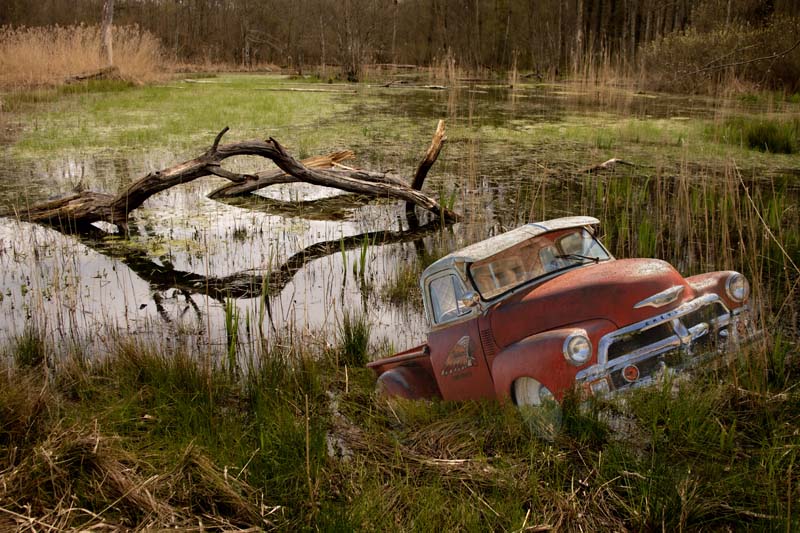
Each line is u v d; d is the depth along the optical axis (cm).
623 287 457
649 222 994
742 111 2281
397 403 525
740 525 363
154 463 459
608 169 1462
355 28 4862
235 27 7269
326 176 1220
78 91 3278
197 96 3145
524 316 484
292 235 1138
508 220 1138
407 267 942
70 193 1321
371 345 696
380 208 1320
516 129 2105
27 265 975
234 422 520
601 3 5628
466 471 428
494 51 5375
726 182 957
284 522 391
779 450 413
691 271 828
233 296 866
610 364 443
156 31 7300
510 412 467
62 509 400
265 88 3753
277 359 639
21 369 632
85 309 815
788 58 2616
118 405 541
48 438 462
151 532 378
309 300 845
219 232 1153
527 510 393
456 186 1391
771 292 742
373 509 394
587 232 559
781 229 941
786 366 543
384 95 3441
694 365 476
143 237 1123
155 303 841
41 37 3647
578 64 4019
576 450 436
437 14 5800
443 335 539
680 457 427
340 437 498
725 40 2783
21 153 1753
